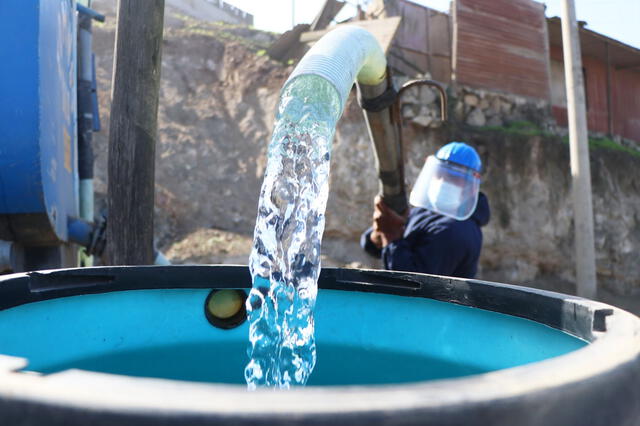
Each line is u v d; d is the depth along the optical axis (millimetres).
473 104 10070
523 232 9273
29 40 2332
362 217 8555
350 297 1148
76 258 3592
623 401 396
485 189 9250
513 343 877
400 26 10289
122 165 2336
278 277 1089
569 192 9734
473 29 10438
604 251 10180
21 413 318
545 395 356
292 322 1021
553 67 13359
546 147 9750
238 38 11086
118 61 2359
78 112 4398
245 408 307
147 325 1069
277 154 1152
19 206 2383
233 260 7867
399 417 314
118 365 958
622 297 9984
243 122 9688
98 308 1014
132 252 2328
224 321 1126
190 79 10305
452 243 2092
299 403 314
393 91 1881
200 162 9180
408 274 1097
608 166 10805
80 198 4348
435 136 9133
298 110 1134
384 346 1083
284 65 10117
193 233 8320
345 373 928
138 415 303
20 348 848
